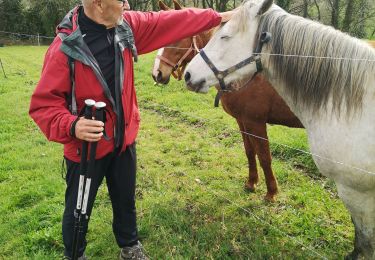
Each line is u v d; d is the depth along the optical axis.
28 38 26.66
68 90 1.94
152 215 3.38
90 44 1.95
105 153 2.15
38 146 5.32
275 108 3.18
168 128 5.83
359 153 2.00
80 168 1.98
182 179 4.12
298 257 2.82
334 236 3.06
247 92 3.18
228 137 5.24
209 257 2.83
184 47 3.78
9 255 2.99
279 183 3.96
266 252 2.84
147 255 2.89
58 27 1.95
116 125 2.09
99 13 1.87
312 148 2.29
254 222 3.27
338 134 2.08
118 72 1.99
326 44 2.08
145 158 4.71
